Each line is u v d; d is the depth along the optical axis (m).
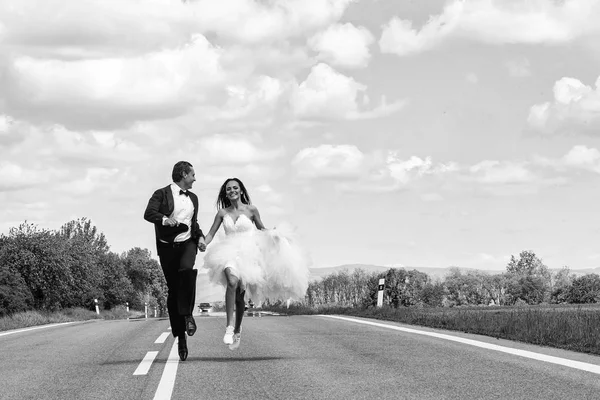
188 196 9.64
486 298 93.50
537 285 93.19
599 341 10.19
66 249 53.09
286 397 6.84
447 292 94.88
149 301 113.44
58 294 49.88
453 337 12.09
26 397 7.16
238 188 10.44
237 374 8.27
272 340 12.05
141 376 8.27
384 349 10.42
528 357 9.31
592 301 81.94
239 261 10.02
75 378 8.30
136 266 113.06
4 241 49.00
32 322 29.56
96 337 14.09
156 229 9.62
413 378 7.75
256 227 10.62
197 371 8.54
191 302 9.27
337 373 8.20
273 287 10.55
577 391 6.82
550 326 11.88
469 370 8.25
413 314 17.17
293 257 10.48
